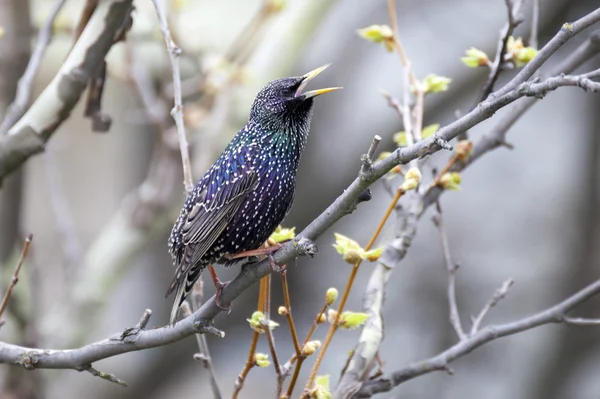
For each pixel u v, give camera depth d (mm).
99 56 7043
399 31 17812
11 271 10508
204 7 15523
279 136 7348
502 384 16609
